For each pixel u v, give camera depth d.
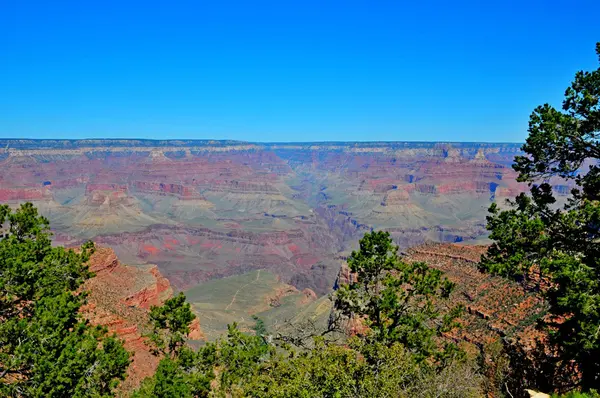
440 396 17.95
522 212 23.28
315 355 19.00
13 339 22.03
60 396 22.02
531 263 22.12
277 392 17.38
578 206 21.91
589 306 18.16
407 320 26.38
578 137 21.48
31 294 25.14
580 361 19.95
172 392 28.38
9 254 24.75
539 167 22.77
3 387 20.92
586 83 21.20
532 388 21.05
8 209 28.23
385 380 17.06
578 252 21.38
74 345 23.25
